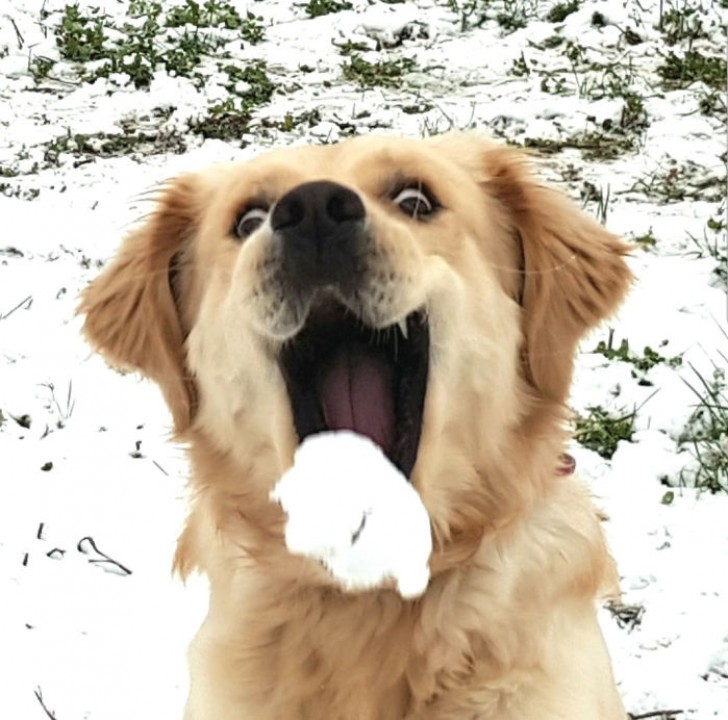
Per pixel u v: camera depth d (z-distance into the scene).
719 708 1.28
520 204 1.13
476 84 2.66
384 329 1.05
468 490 1.06
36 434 1.57
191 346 1.12
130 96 2.55
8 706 1.27
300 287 0.99
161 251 1.15
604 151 2.32
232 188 1.10
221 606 1.10
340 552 0.93
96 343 1.18
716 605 1.37
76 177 2.23
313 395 1.05
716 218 2.04
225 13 3.01
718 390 1.60
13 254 1.97
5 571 1.40
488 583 1.05
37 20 2.96
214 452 1.10
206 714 1.09
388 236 0.99
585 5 3.00
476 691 1.05
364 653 1.06
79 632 1.35
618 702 1.12
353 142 1.09
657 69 2.70
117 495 1.50
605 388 1.63
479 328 1.05
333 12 3.09
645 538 1.44
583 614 1.10
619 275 1.16
